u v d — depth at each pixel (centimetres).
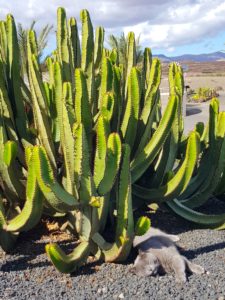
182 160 200
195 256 158
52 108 175
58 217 177
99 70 200
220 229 182
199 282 141
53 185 131
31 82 166
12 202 174
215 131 187
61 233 174
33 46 178
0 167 162
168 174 179
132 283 140
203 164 196
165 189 173
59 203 136
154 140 167
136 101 162
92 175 153
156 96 173
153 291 135
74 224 163
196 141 160
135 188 182
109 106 153
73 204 140
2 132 162
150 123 173
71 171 144
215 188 197
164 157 182
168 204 183
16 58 178
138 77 160
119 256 147
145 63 196
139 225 139
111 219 171
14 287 137
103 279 142
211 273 146
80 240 157
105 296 133
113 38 679
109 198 161
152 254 145
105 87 162
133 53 184
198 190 199
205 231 182
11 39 176
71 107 151
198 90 1154
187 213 184
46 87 175
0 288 136
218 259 156
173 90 184
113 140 135
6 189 169
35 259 154
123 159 140
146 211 200
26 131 181
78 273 146
